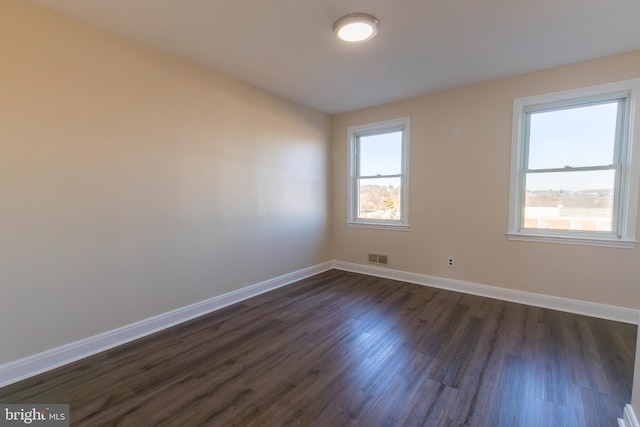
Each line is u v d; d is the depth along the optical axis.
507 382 1.89
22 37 1.91
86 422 1.57
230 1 1.94
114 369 2.04
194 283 2.92
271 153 3.70
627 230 2.71
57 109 2.05
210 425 1.55
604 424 1.55
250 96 3.41
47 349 2.05
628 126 2.70
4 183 1.86
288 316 2.93
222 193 3.15
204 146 2.96
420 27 2.24
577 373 1.97
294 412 1.64
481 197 3.43
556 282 3.05
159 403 1.71
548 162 3.10
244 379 1.93
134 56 2.43
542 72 3.02
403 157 4.03
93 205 2.24
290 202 4.01
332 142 4.70
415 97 3.82
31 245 1.97
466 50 2.61
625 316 2.74
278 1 1.95
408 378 1.93
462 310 3.05
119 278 2.39
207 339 2.47
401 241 4.08
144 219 2.53
